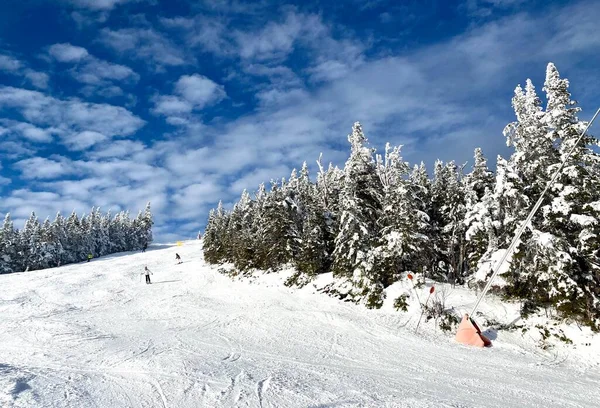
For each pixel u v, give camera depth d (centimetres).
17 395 684
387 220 2716
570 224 1945
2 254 6619
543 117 2055
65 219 8162
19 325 1839
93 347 1357
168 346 1374
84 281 3853
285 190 3834
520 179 2100
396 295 2319
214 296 2927
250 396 736
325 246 3203
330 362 1249
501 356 1537
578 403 943
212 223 5781
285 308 2353
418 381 1045
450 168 3014
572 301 1755
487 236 2311
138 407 676
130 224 10319
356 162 2944
